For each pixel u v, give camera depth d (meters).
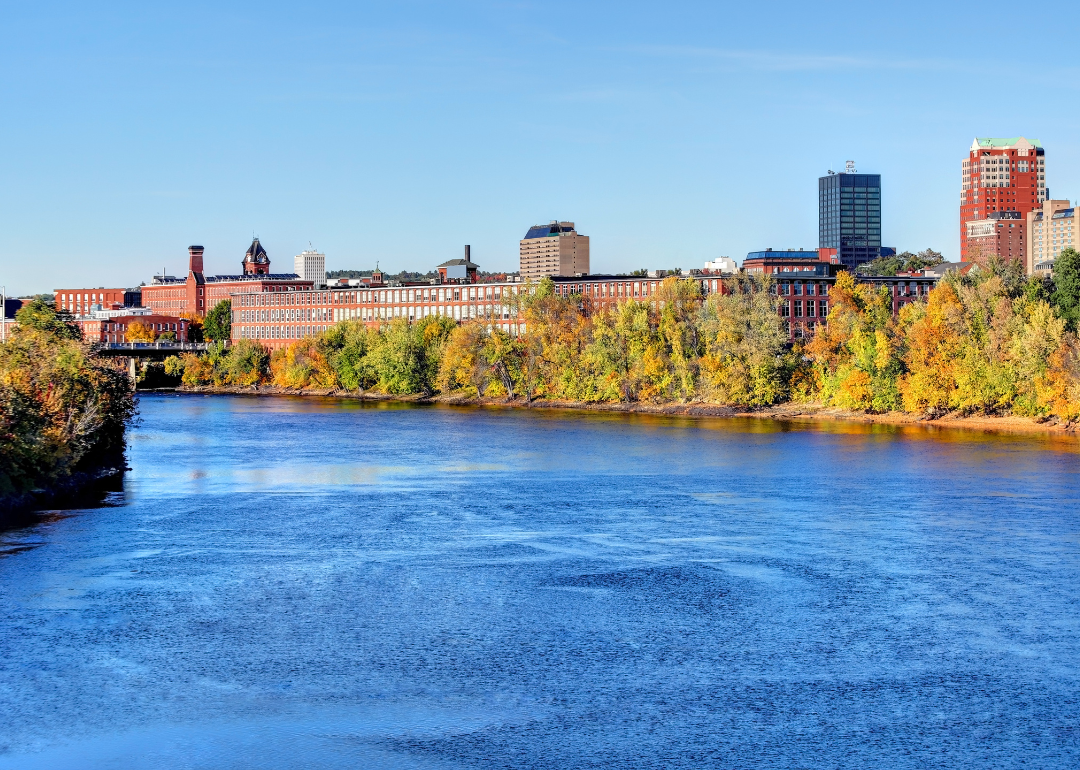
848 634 51.47
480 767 37.50
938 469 108.62
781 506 86.56
